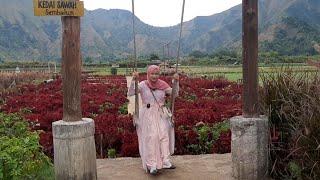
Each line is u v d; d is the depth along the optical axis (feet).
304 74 15.57
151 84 16.80
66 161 14.48
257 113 15.31
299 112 14.40
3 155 13.25
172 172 16.65
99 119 25.04
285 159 14.87
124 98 41.09
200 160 18.24
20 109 31.60
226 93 45.42
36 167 14.48
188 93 45.70
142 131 16.70
